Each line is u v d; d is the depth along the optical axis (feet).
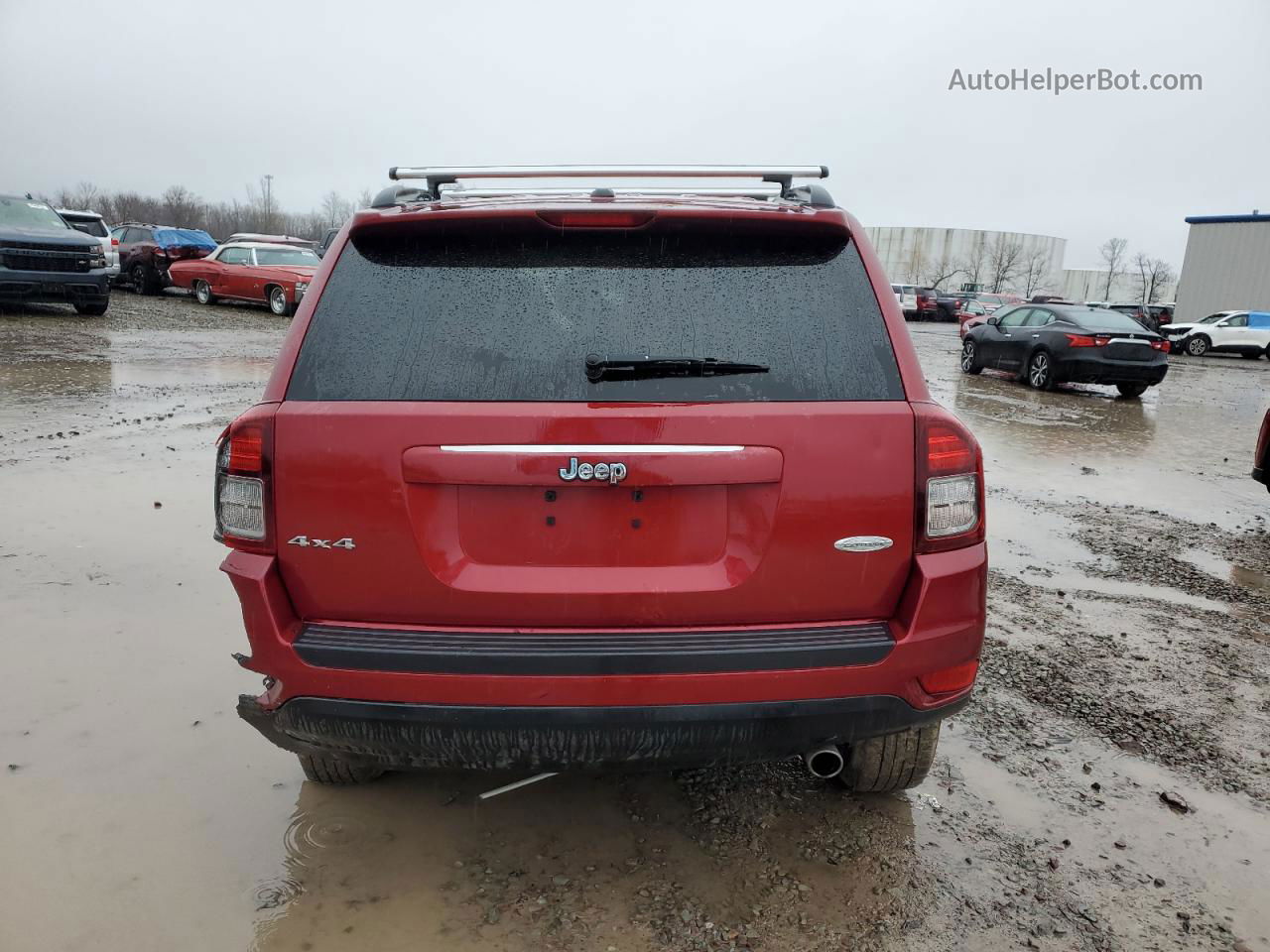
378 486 6.73
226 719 10.66
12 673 11.60
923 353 72.49
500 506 6.80
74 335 49.24
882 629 7.03
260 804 9.04
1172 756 10.42
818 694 6.88
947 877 8.17
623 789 9.45
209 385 35.83
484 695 6.69
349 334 7.06
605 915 7.59
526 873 8.11
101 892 7.70
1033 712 11.39
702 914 7.63
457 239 7.32
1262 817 9.25
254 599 6.92
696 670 6.70
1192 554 18.54
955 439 7.05
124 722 10.52
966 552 7.16
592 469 6.65
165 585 14.76
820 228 7.38
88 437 25.36
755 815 9.04
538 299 7.07
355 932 7.33
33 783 9.25
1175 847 8.70
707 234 7.31
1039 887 8.07
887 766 8.76
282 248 71.26
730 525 6.88
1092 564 17.70
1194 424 38.45
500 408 6.69
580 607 6.82
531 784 9.53
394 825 8.76
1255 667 12.92
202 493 20.25
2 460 22.31
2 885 7.75
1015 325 52.26
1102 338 45.73
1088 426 36.22
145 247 78.95
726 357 6.91
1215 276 131.44
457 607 6.84
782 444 6.77
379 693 6.79
